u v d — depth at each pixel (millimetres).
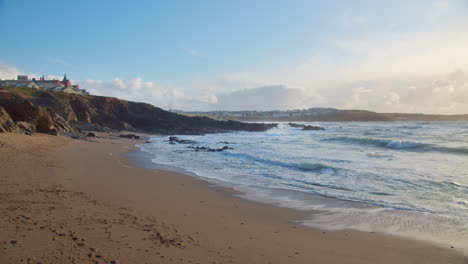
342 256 5094
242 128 67625
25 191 7867
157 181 11609
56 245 4641
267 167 15977
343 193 10219
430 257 5133
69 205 6980
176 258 4562
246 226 6613
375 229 6633
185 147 27547
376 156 20125
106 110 53312
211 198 9305
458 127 62750
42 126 29578
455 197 9523
